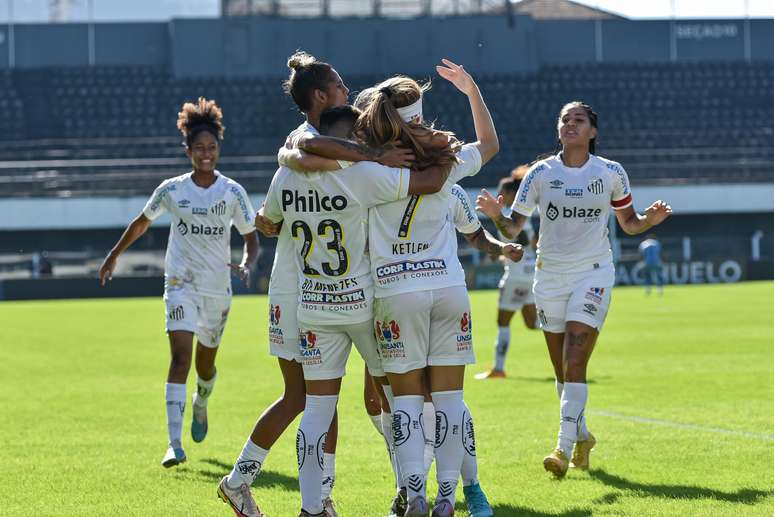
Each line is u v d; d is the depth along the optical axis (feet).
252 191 209.46
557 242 31.71
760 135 242.37
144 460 33.30
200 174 35.81
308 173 22.56
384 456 33.06
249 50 241.76
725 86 251.19
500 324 56.49
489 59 243.81
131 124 237.25
